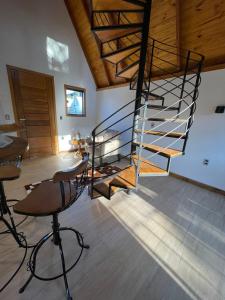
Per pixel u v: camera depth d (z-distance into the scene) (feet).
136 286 3.89
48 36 12.07
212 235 5.69
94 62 14.84
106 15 8.97
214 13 7.00
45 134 13.67
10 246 4.85
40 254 4.62
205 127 9.16
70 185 3.99
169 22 8.28
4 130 5.82
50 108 13.50
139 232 5.66
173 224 6.16
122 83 14.56
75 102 15.42
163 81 10.85
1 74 10.39
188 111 9.77
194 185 9.81
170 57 9.87
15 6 10.17
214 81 8.53
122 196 8.00
